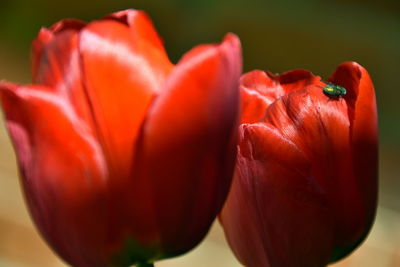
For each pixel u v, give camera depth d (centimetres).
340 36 366
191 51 44
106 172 44
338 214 49
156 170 44
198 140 44
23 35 333
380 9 386
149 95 44
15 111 44
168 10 356
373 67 354
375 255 181
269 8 371
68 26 46
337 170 49
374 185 49
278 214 48
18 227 183
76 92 44
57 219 45
